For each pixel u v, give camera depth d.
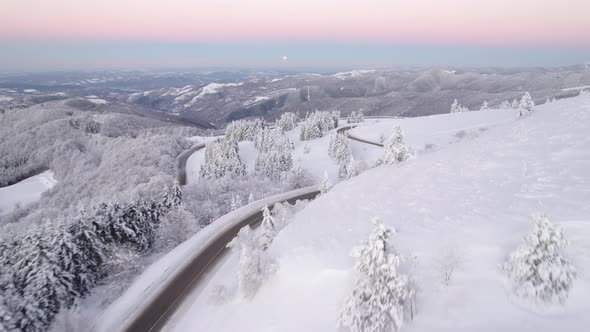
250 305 17.28
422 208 18.50
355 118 166.00
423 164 28.73
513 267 10.67
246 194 61.66
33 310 20.56
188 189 61.38
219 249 31.91
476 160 24.42
